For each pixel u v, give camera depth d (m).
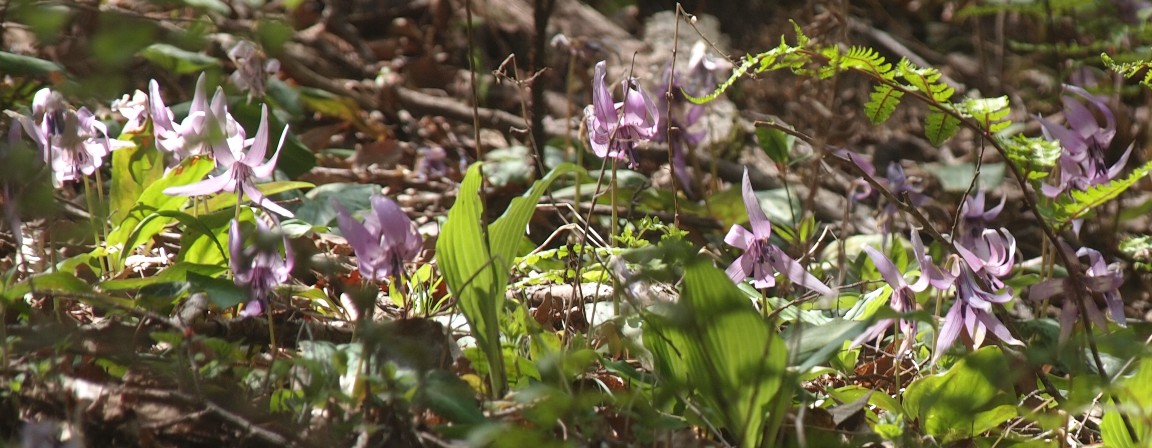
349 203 7.96
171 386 4.15
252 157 4.94
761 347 3.97
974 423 4.71
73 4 4.38
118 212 6.60
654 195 8.73
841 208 9.82
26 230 6.35
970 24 14.66
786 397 4.08
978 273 4.74
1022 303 7.59
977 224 6.50
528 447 3.49
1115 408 4.22
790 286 6.94
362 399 3.93
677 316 3.94
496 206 9.38
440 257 4.47
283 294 5.34
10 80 7.90
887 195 4.97
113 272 6.10
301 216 7.70
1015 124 11.09
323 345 4.19
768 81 12.44
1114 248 7.67
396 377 4.00
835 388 5.38
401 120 11.33
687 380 4.45
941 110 4.87
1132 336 4.56
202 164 6.05
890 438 4.25
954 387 4.56
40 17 3.65
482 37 13.01
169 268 5.25
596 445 3.96
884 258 4.76
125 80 3.68
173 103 9.15
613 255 5.54
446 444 3.72
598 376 5.02
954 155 12.05
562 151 9.86
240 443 3.72
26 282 4.75
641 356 4.63
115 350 4.32
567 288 6.28
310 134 10.38
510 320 5.27
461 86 12.30
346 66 12.29
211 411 3.82
